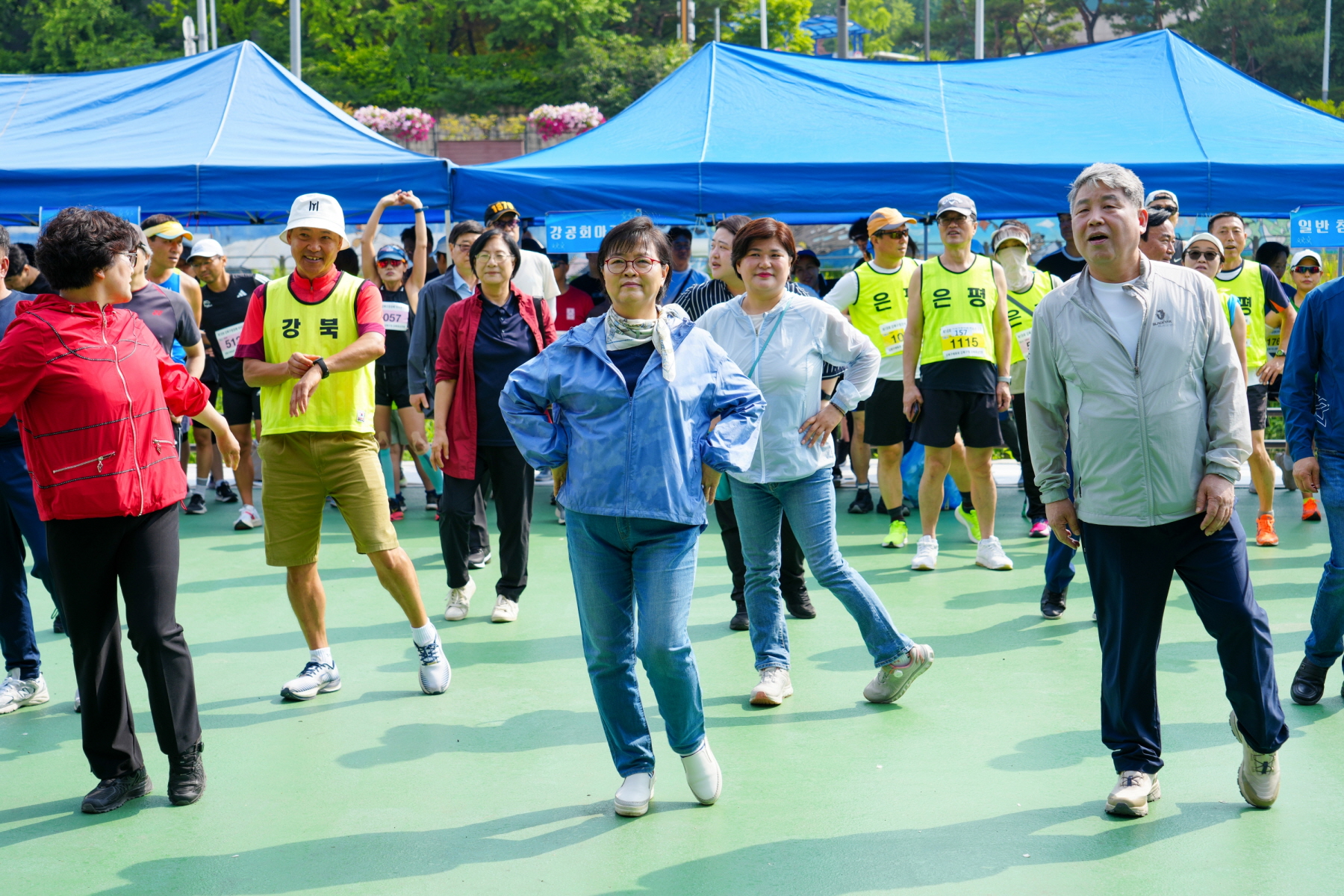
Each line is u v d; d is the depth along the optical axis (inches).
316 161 334.6
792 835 129.3
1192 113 358.0
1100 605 131.3
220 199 325.4
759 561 170.9
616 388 125.3
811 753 153.0
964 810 134.6
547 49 1907.0
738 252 163.8
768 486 165.5
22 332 128.4
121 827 134.8
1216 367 124.6
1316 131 348.2
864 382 161.9
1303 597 228.7
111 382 130.6
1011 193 327.3
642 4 2037.4
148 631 136.0
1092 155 331.6
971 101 370.9
